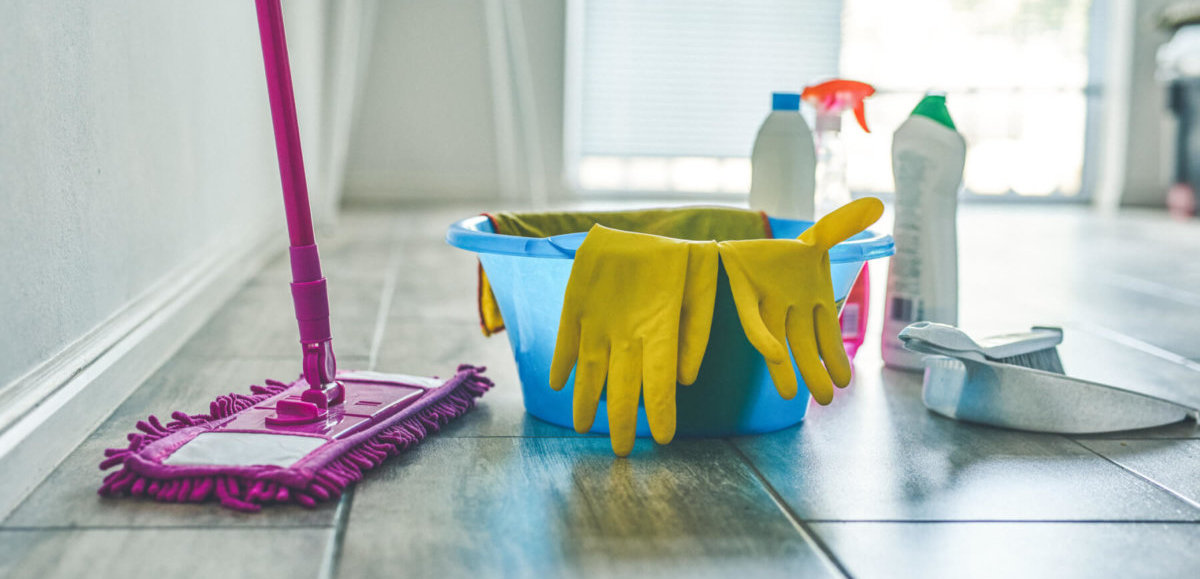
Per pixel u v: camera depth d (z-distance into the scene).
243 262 2.04
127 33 1.24
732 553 0.77
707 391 1.03
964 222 3.52
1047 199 4.25
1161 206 4.14
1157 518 0.86
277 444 0.89
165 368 1.31
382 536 0.78
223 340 1.48
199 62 1.67
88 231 1.08
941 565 0.75
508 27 3.74
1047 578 0.74
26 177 0.89
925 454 1.02
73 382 1.00
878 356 1.50
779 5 4.07
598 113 4.06
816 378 0.97
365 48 3.69
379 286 2.00
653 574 0.73
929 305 1.37
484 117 3.82
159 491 0.84
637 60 4.05
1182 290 2.12
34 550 0.74
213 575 0.71
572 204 3.84
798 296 0.99
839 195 1.52
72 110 1.02
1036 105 4.23
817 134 1.52
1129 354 1.51
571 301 0.97
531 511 0.84
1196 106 3.63
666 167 4.14
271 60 0.92
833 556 0.77
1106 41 4.17
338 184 3.41
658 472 0.94
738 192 4.17
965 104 4.25
